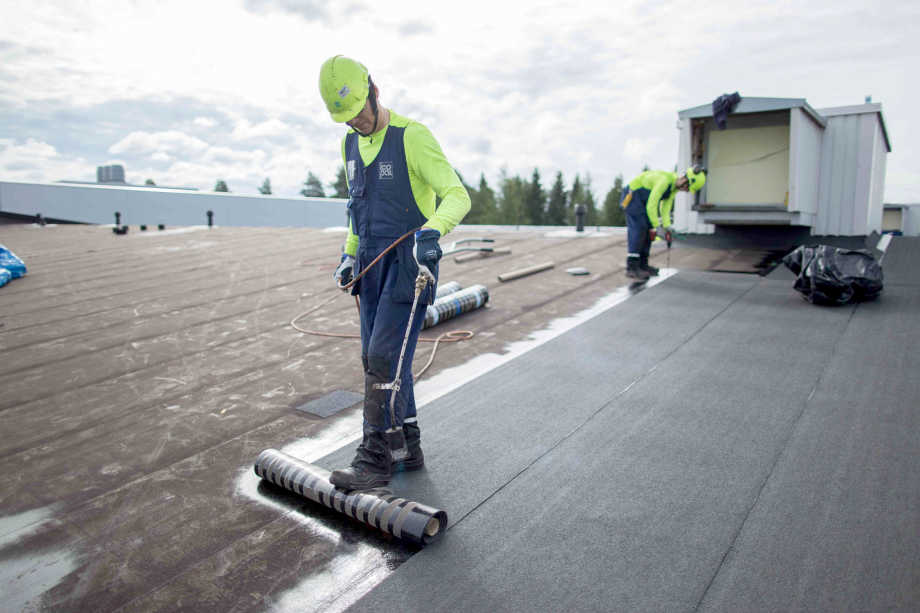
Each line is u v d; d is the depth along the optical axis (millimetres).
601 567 1976
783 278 6574
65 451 3023
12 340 5020
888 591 1795
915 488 2367
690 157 8477
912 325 4562
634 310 5445
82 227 16328
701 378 3717
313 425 3279
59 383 4016
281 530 2283
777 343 4324
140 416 3451
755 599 1793
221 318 5707
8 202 19516
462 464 2738
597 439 2945
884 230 20562
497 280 7109
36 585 1994
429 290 2449
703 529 2164
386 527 2143
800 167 7777
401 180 2375
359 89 2236
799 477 2496
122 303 6348
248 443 3070
